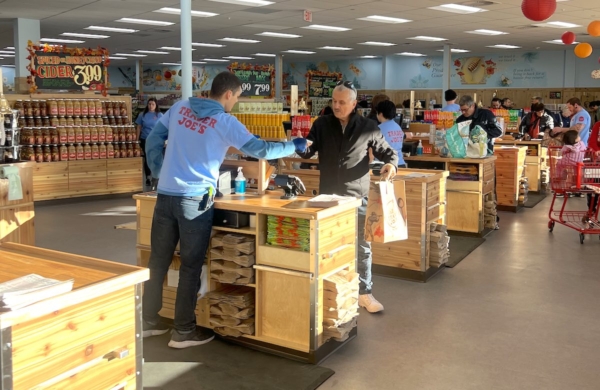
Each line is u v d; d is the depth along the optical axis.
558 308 4.75
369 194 4.16
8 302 1.74
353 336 4.08
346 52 22.14
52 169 9.80
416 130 8.66
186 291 3.81
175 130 3.74
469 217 7.35
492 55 22.89
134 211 9.16
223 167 4.40
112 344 2.07
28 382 1.79
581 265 6.07
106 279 2.04
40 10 12.02
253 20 13.72
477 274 5.74
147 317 3.98
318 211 3.56
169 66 29.91
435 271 5.71
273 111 8.34
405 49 20.91
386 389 3.36
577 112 10.37
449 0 11.00
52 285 1.88
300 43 18.78
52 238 7.15
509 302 4.89
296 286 3.71
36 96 9.77
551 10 6.86
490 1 11.06
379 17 13.30
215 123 3.66
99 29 15.21
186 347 3.88
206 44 19.14
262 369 3.58
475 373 3.57
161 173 3.81
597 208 7.50
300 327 3.72
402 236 4.05
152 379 3.42
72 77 10.17
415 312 4.64
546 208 9.49
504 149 9.10
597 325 4.38
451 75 23.91
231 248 3.85
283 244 3.74
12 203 5.20
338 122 4.29
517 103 22.56
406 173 5.80
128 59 25.05
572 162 7.39
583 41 17.86
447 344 4.01
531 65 22.11
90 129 10.26
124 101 10.83
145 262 4.34
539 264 6.11
